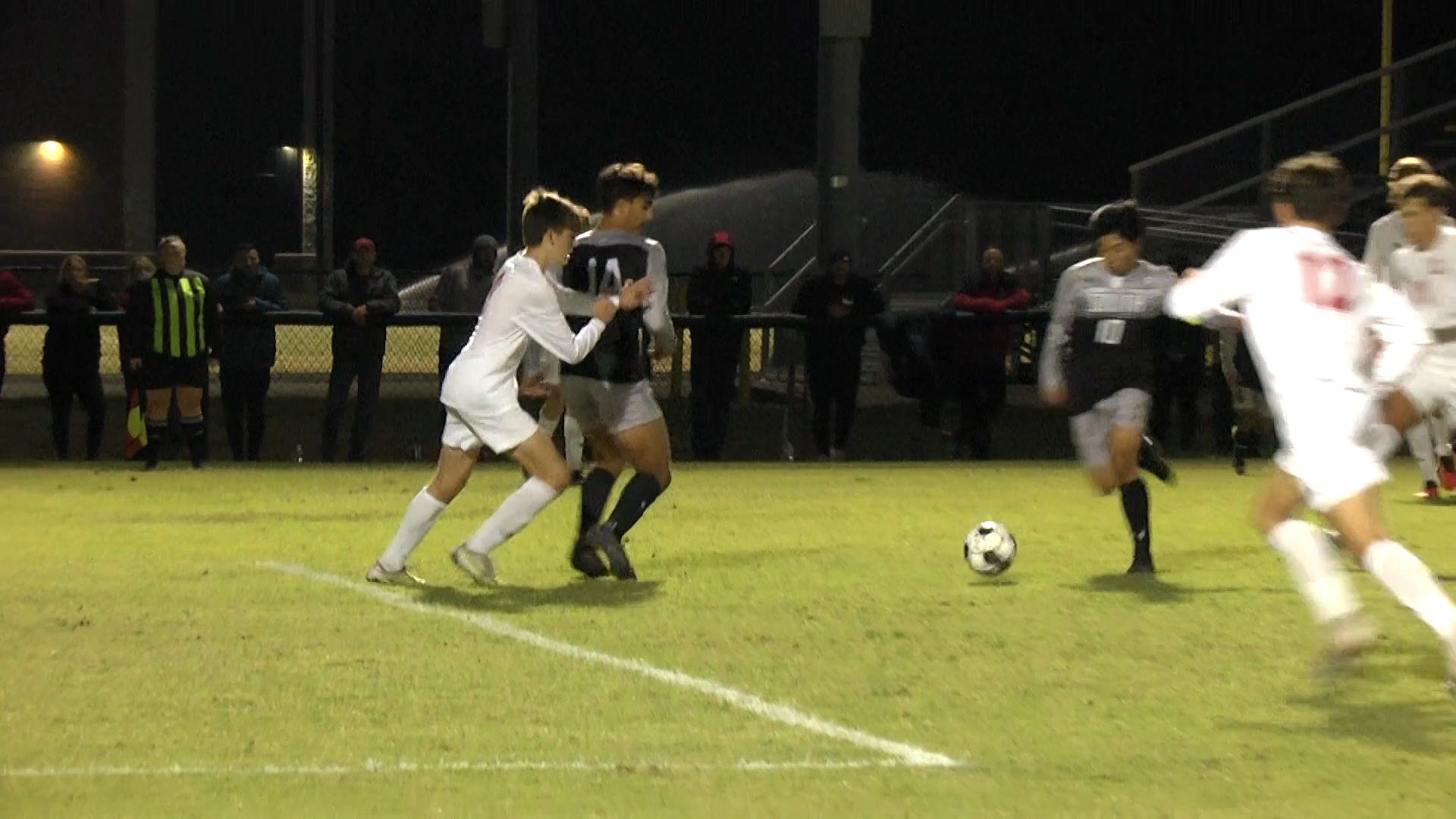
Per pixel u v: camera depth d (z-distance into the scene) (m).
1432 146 78.50
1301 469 21.98
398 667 24.81
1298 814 18.08
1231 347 51.00
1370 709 22.44
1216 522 40.75
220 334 52.81
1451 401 33.16
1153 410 60.69
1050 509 43.38
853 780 19.30
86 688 23.56
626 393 31.14
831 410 58.25
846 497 45.88
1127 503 32.62
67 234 143.00
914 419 68.75
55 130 142.38
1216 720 21.88
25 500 44.59
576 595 30.56
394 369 62.66
